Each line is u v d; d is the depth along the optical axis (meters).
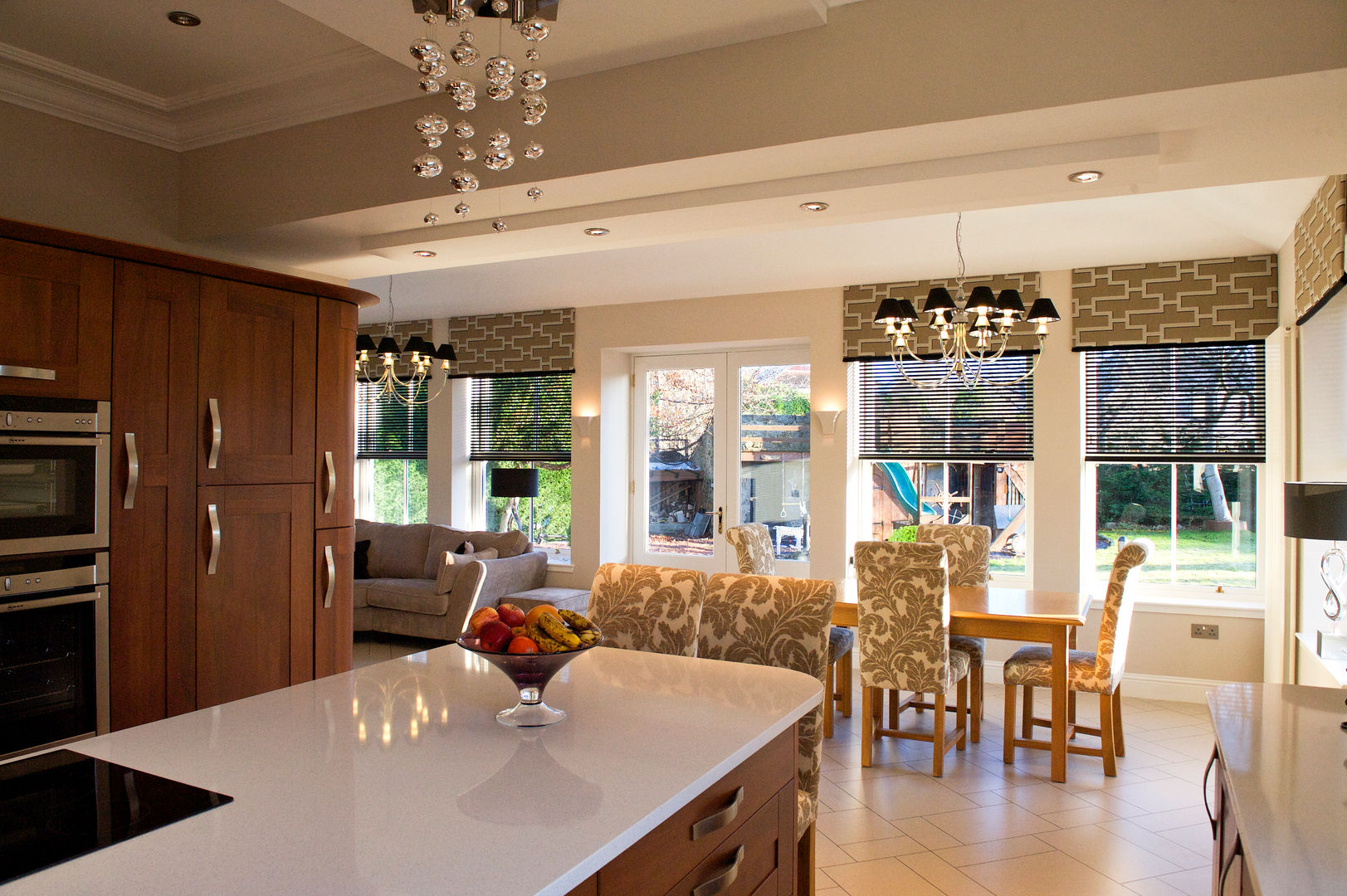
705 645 2.59
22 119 3.23
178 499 3.00
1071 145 2.56
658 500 6.96
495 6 1.68
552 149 2.92
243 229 3.59
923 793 3.77
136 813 1.32
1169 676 5.23
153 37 2.95
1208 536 5.27
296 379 3.44
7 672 2.54
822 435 5.96
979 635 4.13
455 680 2.17
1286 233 4.45
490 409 7.50
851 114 2.51
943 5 2.41
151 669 2.92
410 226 3.54
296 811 1.33
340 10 2.33
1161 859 3.14
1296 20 2.08
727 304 6.27
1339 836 1.38
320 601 3.53
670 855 1.48
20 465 2.56
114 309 2.82
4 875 1.12
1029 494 5.64
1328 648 3.72
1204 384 5.16
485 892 1.09
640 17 2.46
